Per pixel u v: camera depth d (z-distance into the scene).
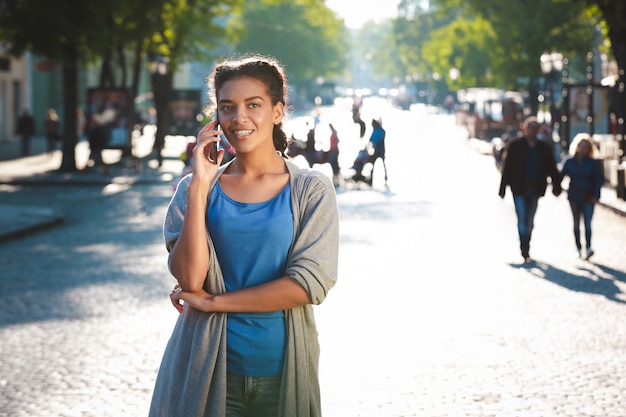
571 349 9.21
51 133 43.25
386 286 12.70
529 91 50.81
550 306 11.29
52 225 20.64
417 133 69.06
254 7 111.00
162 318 10.90
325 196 3.88
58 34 31.81
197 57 45.81
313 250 3.82
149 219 21.64
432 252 15.88
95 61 35.75
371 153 30.23
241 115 3.80
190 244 3.76
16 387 8.18
